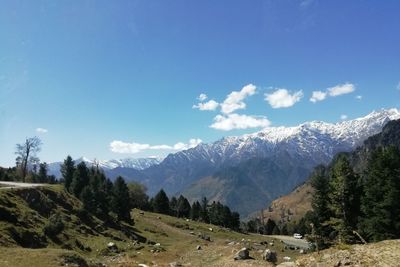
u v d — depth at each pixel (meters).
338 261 28.36
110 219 107.88
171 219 161.62
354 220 69.38
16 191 78.56
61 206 90.31
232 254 60.03
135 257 70.69
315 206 76.25
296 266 30.39
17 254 42.66
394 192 62.78
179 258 67.81
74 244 71.81
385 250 28.28
